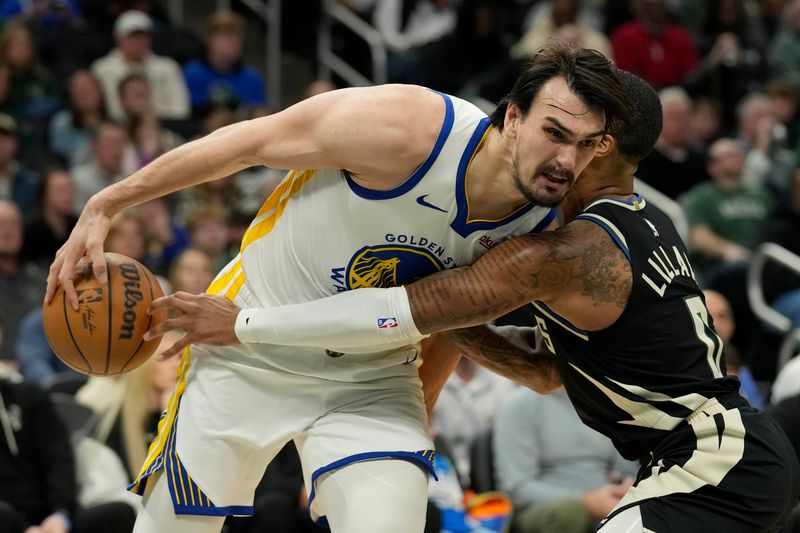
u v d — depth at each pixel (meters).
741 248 10.70
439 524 6.28
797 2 14.01
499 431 6.53
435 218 4.14
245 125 4.23
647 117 4.14
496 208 4.14
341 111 4.05
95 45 12.73
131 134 10.77
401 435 4.33
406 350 4.48
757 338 9.60
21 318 8.67
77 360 4.34
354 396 4.39
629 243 4.07
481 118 4.09
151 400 6.41
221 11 14.38
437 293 4.05
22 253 9.16
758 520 3.99
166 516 4.49
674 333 4.10
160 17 13.84
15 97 11.31
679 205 11.04
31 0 13.38
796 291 9.64
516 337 4.71
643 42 13.12
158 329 4.32
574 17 12.82
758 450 4.03
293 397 4.39
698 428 4.06
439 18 14.77
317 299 4.34
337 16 14.36
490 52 13.38
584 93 3.85
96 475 6.40
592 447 6.40
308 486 4.52
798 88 13.34
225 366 4.43
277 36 13.93
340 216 4.22
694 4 14.45
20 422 6.36
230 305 4.32
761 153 12.19
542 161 3.89
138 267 4.44
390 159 4.02
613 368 4.13
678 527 3.98
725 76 13.12
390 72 13.86
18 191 10.23
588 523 5.95
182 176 4.24
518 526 6.13
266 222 4.47
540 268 3.98
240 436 4.40
